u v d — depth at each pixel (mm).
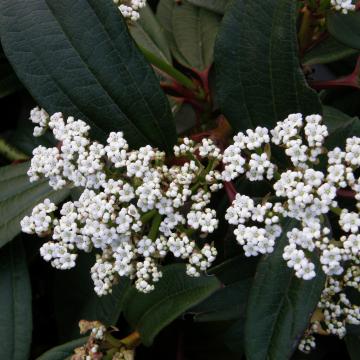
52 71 212
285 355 178
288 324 181
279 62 204
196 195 186
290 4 198
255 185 220
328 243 171
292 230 177
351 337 215
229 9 205
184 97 267
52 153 194
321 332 208
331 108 243
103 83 212
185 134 271
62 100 213
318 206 171
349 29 229
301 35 240
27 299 231
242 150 202
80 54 210
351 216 169
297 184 171
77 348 205
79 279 242
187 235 189
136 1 224
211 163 190
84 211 185
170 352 240
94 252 241
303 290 182
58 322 240
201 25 287
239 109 214
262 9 201
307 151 181
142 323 208
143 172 184
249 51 207
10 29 211
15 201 234
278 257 189
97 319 228
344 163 179
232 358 233
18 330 228
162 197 183
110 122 215
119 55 210
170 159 220
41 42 211
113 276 189
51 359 211
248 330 184
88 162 187
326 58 260
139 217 184
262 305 185
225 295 213
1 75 261
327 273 169
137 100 213
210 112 269
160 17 292
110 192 183
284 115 211
